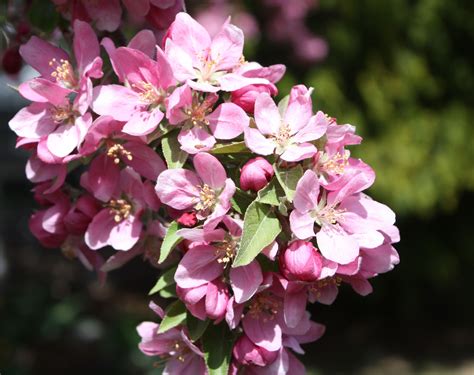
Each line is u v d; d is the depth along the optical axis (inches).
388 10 63.6
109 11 23.9
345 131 21.0
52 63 23.0
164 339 22.2
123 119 21.4
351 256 20.3
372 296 73.4
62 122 22.1
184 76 21.5
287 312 20.8
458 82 66.5
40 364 55.3
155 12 23.8
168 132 21.5
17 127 22.2
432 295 76.0
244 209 20.6
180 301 21.3
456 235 70.5
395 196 63.6
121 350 56.5
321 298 21.3
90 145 21.6
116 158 21.5
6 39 28.6
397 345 70.9
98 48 22.3
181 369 22.1
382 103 63.9
